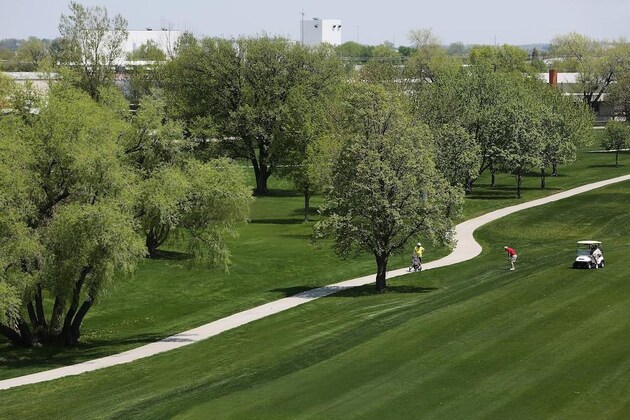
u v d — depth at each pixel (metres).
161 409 43.84
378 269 76.50
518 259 87.44
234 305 74.62
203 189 64.62
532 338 51.50
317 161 114.69
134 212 62.91
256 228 115.69
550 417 38.09
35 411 46.03
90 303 64.06
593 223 111.31
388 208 74.00
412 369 47.28
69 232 57.31
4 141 57.72
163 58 176.25
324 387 45.31
